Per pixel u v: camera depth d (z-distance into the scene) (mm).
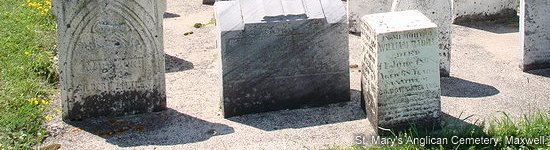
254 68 3541
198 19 5371
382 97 3270
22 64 4223
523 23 4070
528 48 4102
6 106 3643
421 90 3291
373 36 3262
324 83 3656
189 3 5797
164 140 3373
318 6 3553
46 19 5070
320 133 3398
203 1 5750
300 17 3510
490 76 4094
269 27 3479
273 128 3471
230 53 3488
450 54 4105
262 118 3578
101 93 3551
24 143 3314
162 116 3621
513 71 4168
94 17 3404
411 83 3271
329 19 3543
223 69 3508
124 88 3570
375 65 3262
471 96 3805
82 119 3570
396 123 3314
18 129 3420
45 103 3727
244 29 3459
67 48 3436
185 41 4840
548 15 4055
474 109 3629
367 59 3416
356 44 4672
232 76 3529
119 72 3533
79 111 3551
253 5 3527
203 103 3797
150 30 3494
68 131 3463
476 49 4566
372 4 4773
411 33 3209
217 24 3520
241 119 3576
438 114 3338
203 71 4277
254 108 3617
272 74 3576
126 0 3406
